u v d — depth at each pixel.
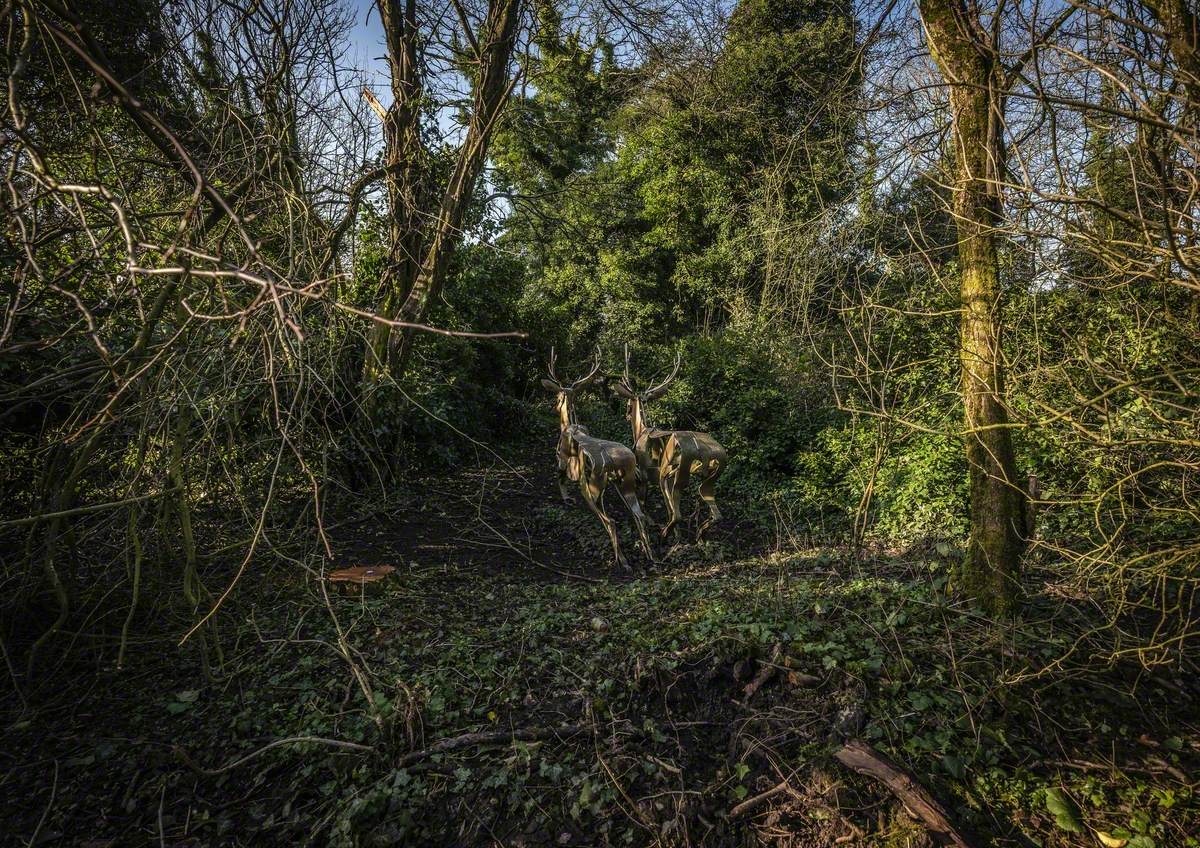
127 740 3.71
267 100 4.85
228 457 5.01
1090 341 4.55
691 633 4.45
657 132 18.78
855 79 6.02
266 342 3.30
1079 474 6.19
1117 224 3.46
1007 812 3.00
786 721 3.50
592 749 3.50
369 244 10.21
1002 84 3.62
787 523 8.40
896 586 5.16
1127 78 2.95
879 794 3.00
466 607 5.72
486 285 14.17
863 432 8.48
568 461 8.83
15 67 2.16
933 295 8.38
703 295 20.62
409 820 3.09
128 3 5.11
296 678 4.35
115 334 4.69
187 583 4.30
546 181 23.11
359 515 8.25
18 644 4.53
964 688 3.71
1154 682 3.86
